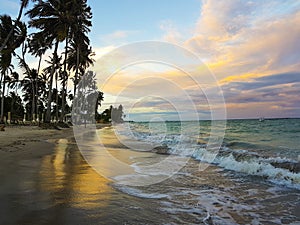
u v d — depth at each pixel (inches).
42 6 901.8
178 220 130.0
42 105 2245.3
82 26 1109.7
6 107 2020.2
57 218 123.5
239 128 914.1
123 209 140.3
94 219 124.4
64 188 175.2
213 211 146.6
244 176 245.1
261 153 364.8
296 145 459.5
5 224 114.8
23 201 145.8
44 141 509.7
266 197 177.8
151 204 152.8
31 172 222.4
